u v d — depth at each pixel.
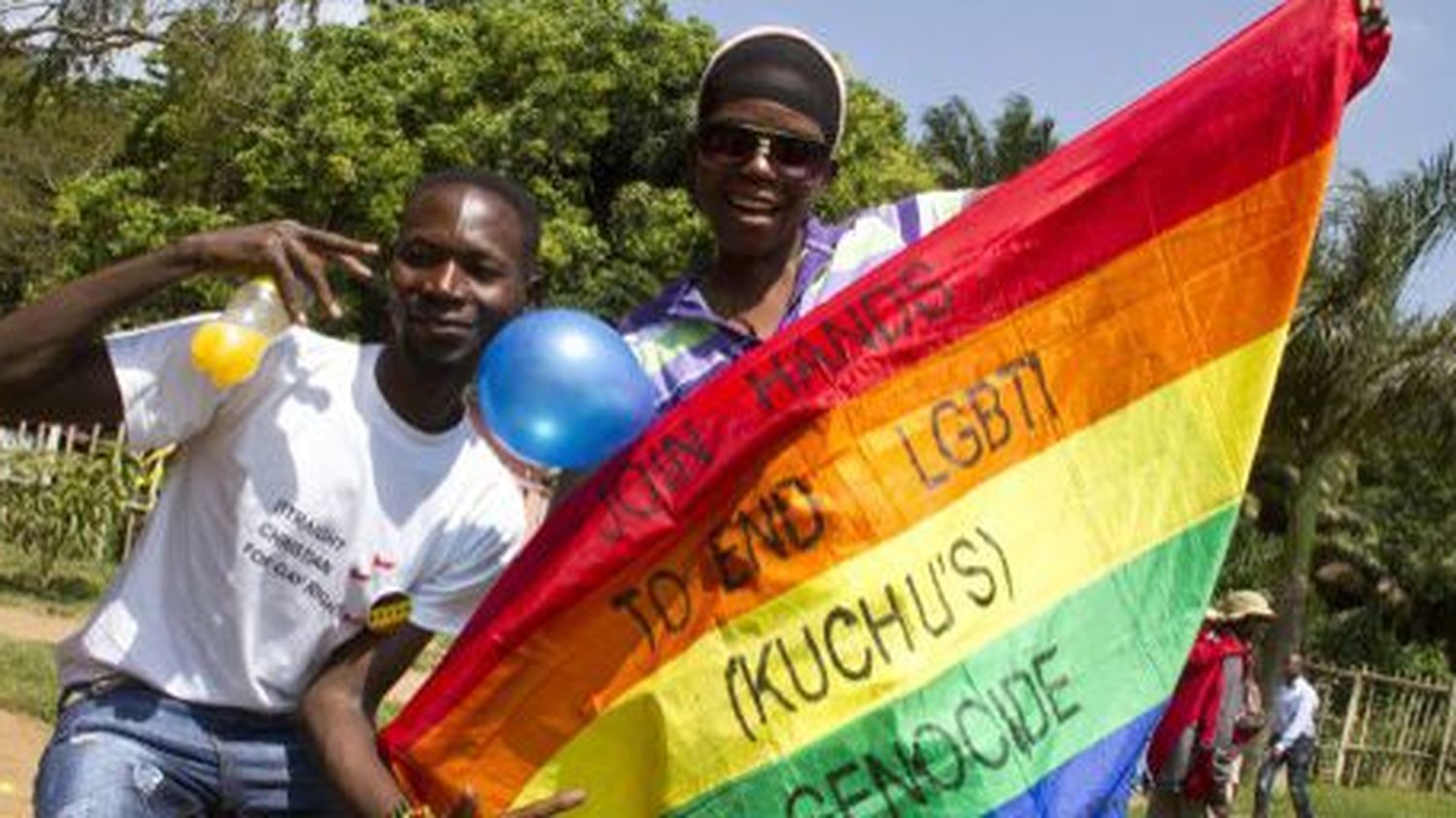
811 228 4.05
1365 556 33.72
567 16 28.86
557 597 3.56
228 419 3.52
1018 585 3.72
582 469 3.68
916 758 3.62
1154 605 3.79
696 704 3.61
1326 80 3.90
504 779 3.59
